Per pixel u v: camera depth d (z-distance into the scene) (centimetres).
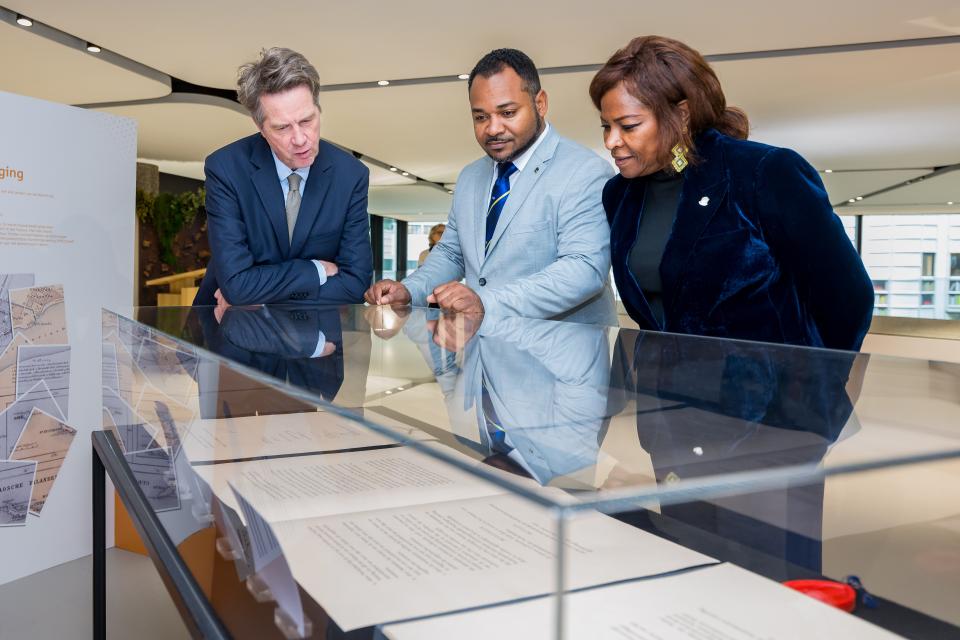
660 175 150
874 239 1755
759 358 85
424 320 129
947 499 45
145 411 107
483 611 42
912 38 574
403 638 41
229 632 62
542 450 43
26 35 555
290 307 162
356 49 608
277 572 55
